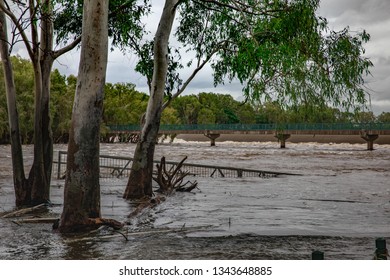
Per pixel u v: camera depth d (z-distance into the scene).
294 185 20.31
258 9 13.43
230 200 15.11
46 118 12.35
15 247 8.03
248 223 10.79
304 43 13.72
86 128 9.17
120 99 102.44
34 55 11.81
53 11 12.54
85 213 9.21
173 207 13.38
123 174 23.39
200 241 8.72
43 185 12.38
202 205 13.85
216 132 84.31
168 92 15.72
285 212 12.62
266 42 13.69
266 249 8.10
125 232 9.27
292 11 13.30
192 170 27.94
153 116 14.70
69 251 7.82
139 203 13.84
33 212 11.52
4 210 11.84
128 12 14.77
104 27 9.20
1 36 11.86
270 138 108.56
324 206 13.88
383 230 10.00
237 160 41.47
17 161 12.26
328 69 13.70
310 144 99.19
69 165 9.23
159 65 14.40
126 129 91.12
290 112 14.01
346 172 29.27
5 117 64.12
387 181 22.52
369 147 68.31
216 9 15.76
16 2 10.49
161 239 8.85
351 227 10.34
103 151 53.91
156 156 46.50
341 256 7.57
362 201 15.24
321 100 13.66
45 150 12.41
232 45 15.78
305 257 7.51
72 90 78.06
